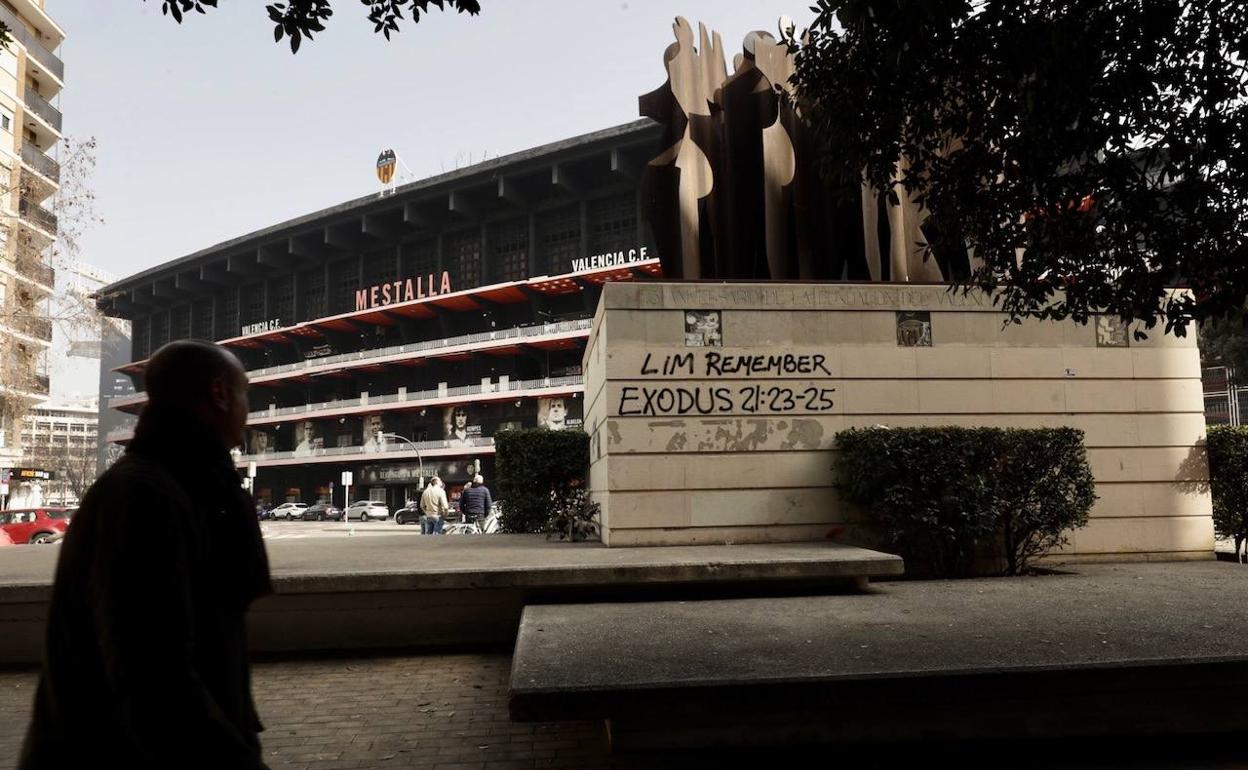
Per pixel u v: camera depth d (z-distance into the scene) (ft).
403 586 22.93
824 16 18.49
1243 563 30.53
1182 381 32.24
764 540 29.81
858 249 35.45
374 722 17.22
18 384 67.56
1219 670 13.67
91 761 5.38
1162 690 13.66
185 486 6.12
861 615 18.93
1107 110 17.37
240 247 266.98
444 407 223.92
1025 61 17.13
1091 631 16.25
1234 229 17.49
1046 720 13.84
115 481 5.78
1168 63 17.10
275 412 255.70
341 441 245.86
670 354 30.42
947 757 14.24
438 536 43.68
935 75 18.54
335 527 177.47
